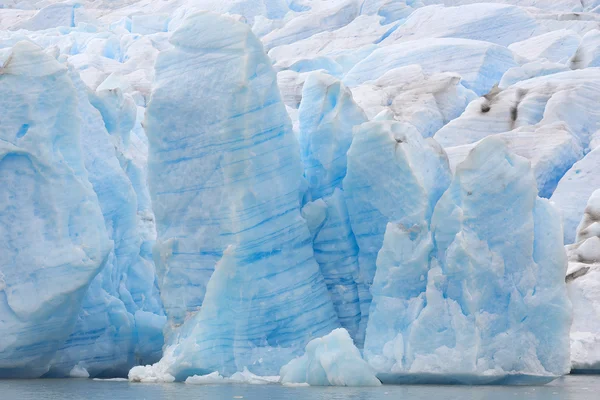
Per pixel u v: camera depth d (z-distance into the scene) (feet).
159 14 301.43
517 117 185.98
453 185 97.30
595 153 167.12
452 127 184.14
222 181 102.47
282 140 105.60
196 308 103.76
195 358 98.73
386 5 274.16
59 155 103.04
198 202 104.12
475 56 215.31
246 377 98.07
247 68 102.37
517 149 172.96
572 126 181.57
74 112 105.70
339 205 109.50
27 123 101.65
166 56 107.86
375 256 106.73
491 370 93.81
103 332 113.80
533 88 192.75
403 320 97.14
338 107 112.88
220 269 99.71
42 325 100.89
